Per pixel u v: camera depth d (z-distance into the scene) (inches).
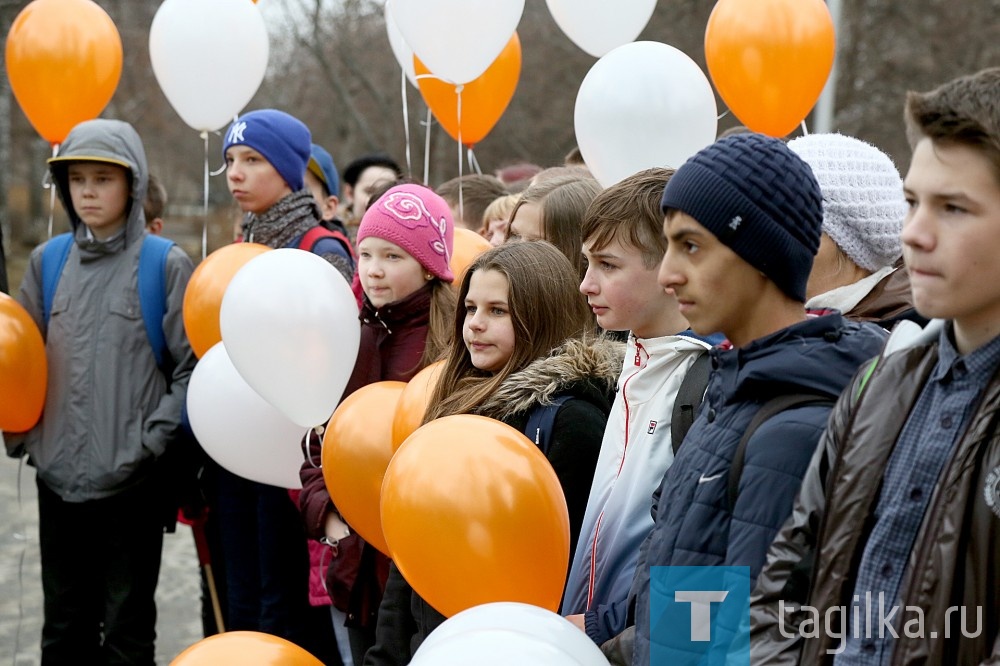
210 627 179.5
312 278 125.6
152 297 167.3
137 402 166.2
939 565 57.6
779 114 142.7
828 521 63.9
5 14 608.7
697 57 618.8
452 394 105.2
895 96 604.7
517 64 185.9
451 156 677.9
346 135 756.0
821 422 67.8
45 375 165.9
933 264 59.4
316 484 132.7
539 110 687.7
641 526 88.5
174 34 171.8
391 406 117.7
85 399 165.5
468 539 82.6
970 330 60.4
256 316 123.6
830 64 143.6
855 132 595.8
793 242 72.7
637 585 77.9
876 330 74.4
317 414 128.6
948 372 61.2
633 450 91.3
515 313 103.3
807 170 74.7
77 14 181.2
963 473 57.7
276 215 164.4
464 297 108.2
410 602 102.6
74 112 182.4
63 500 166.2
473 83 181.0
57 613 170.6
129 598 167.3
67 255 172.1
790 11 139.3
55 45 178.4
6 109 638.5
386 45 767.7
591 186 123.4
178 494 172.2
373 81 769.6
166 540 261.1
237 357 126.5
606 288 92.4
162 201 197.8
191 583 229.9
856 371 68.6
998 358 59.6
